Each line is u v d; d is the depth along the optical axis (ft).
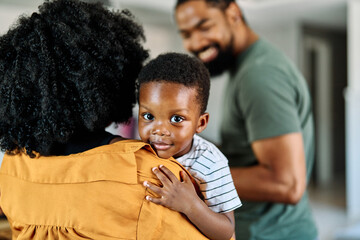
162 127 2.54
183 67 2.60
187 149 2.86
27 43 2.37
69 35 2.39
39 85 2.33
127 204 2.25
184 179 2.52
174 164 2.54
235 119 5.19
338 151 18.72
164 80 2.54
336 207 13.50
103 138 2.59
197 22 5.76
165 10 12.90
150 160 2.40
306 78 16.37
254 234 4.73
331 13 14.29
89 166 2.34
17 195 2.49
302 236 4.97
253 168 4.72
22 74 2.37
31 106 2.43
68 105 2.44
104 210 2.25
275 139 4.57
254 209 4.80
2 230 4.28
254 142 4.71
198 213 2.44
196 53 5.89
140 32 3.09
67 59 2.41
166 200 2.32
